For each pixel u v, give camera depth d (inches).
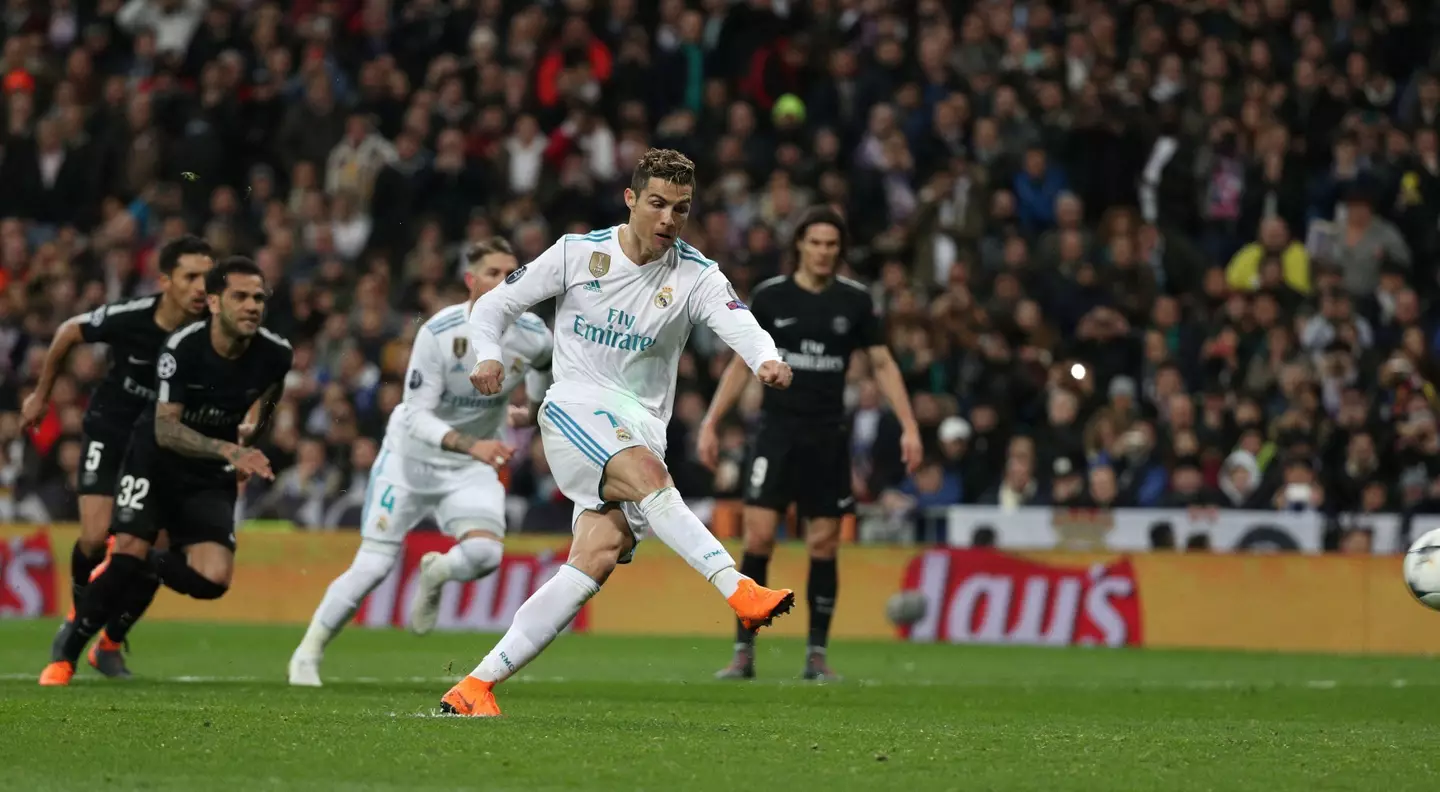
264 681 946.1
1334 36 2126.0
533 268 647.8
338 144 2073.1
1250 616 1439.5
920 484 1582.2
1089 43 2071.9
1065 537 1512.1
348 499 1636.3
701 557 610.9
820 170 1930.4
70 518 1708.9
